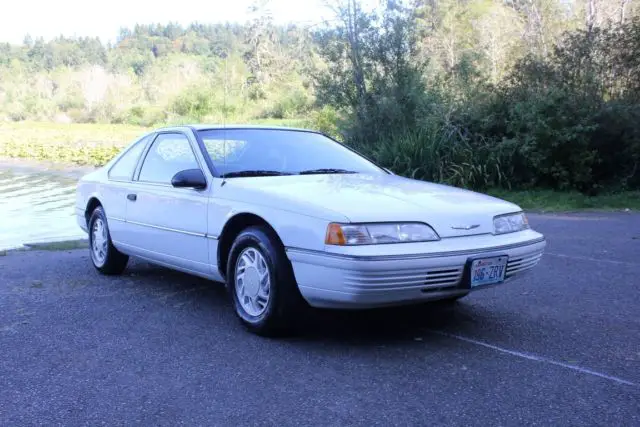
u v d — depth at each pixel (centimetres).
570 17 3067
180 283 596
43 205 1293
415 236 380
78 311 496
